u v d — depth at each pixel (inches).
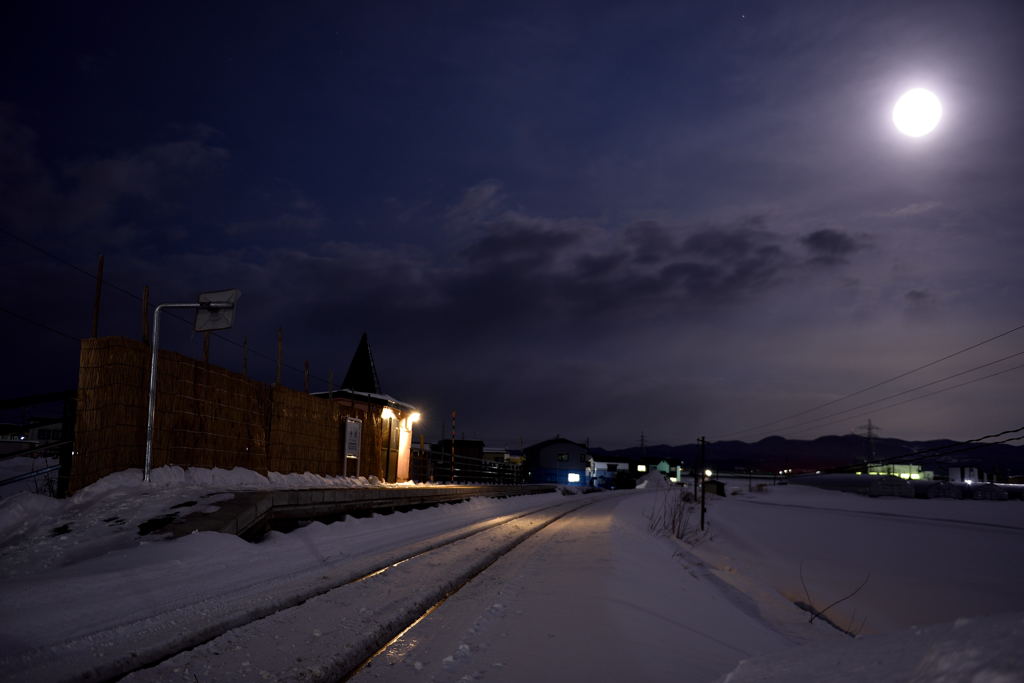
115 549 379.6
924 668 82.9
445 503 1067.3
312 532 529.0
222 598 280.8
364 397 1214.9
